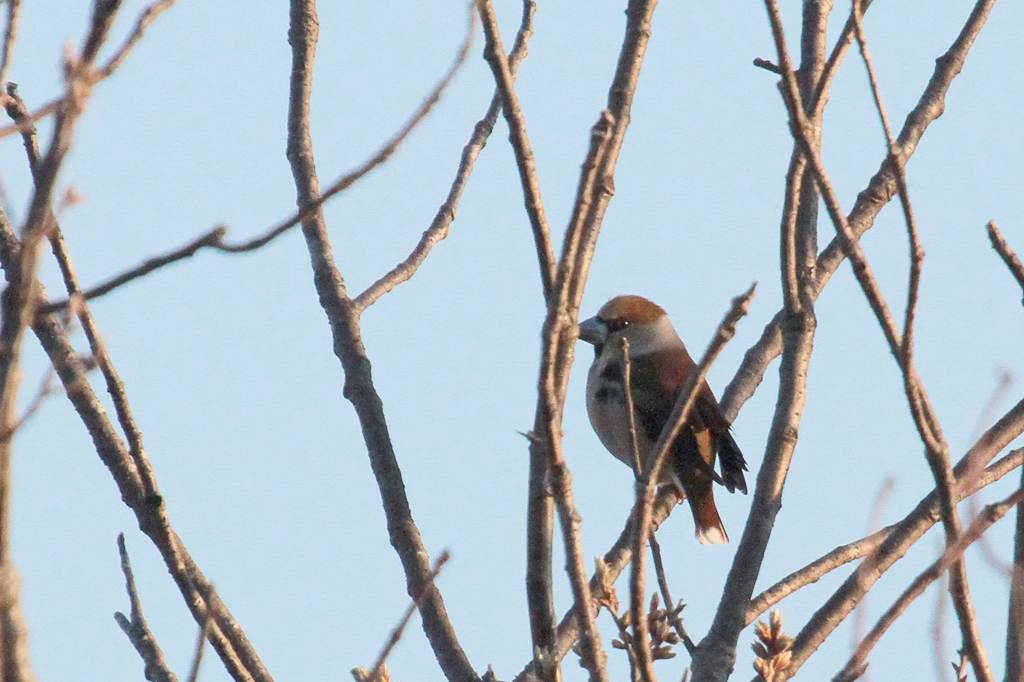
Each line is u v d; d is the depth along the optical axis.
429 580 7.57
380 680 7.96
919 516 9.36
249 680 8.17
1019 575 7.95
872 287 7.07
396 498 9.98
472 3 6.38
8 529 5.19
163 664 7.98
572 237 6.82
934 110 11.66
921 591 7.14
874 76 7.11
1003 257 7.50
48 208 5.10
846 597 9.18
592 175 6.79
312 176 10.77
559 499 7.07
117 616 8.19
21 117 7.43
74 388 8.51
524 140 7.70
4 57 5.69
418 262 11.11
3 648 5.26
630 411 7.07
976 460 8.16
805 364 9.88
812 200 10.88
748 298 6.70
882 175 11.53
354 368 10.46
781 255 9.80
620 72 9.78
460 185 11.41
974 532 7.07
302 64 10.89
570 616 9.31
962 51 11.77
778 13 7.25
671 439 6.87
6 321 5.11
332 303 10.68
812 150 7.15
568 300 8.15
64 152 5.06
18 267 5.10
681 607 8.42
